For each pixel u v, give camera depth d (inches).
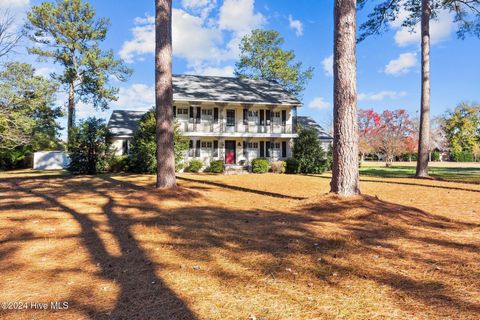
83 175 785.6
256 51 1499.8
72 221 256.5
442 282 128.3
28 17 1107.9
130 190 463.2
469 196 409.4
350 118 314.2
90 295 120.8
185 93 983.6
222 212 296.4
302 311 105.7
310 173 983.6
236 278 136.4
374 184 572.7
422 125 713.6
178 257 166.1
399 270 143.2
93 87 1286.9
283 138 1090.7
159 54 405.1
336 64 319.3
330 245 184.7
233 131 1053.8
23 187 514.9
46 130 1341.0
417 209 291.6
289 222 247.4
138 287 128.0
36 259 164.1
